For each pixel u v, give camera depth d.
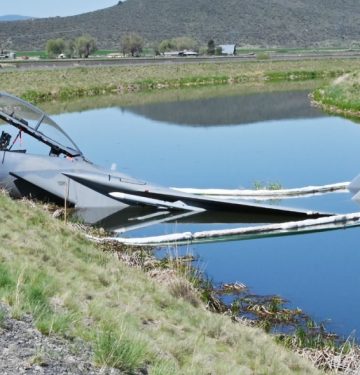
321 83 82.56
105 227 19.62
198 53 172.25
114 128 43.41
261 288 14.78
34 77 78.31
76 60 96.44
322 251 17.61
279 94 68.06
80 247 14.28
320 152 33.88
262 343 10.76
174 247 17.75
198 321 10.95
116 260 14.34
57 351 7.22
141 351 7.70
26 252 11.79
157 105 59.38
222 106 57.69
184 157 32.31
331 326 12.73
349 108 52.81
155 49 184.50
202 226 20.14
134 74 87.62
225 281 15.20
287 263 16.56
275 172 28.78
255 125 45.25
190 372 8.02
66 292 9.40
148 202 21.39
